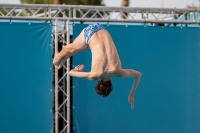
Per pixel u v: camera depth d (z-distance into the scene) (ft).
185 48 101.71
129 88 98.73
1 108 94.12
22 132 94.58
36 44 95.25
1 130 94.12
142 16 100.42
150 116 99.81
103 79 61.05
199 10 100.89
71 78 97.09
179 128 101.04
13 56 94.63
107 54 59.88
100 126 97.66
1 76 94.27
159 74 100.42
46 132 95.25
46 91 95.40
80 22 97.96
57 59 65.82
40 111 95.20
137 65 99.66
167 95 100.63
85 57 96.84
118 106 98.27
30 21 96.53
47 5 94.89
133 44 99.50
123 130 98.53
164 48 100.73
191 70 101.86
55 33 94.12
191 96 101.71
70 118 97.25
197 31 102.22
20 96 94.63
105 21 97.25
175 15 105.70
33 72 95.20
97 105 97.55
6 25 94.32
